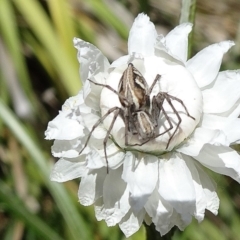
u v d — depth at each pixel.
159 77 0.21
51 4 0.29
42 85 0.33
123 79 0.20
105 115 0.20
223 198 0.29
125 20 0.32
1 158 0.30
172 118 0.21
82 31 0.32
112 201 0.21
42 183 0.29
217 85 0.21
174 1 0.35
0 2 0.30
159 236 0.22
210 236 0.28
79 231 0.25
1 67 0.30
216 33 0.36
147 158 0.21
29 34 0.32
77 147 0.21
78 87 0.28
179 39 0.21
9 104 0.30
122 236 0.27
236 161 0.20
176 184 0.21
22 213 0.25
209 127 0.21
